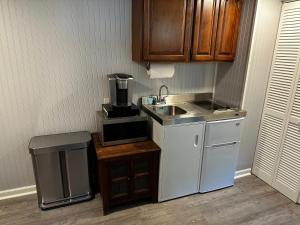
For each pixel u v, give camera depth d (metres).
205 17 2.16
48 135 2.25
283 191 2.45
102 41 2.23
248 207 2.26
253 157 2.80
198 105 2.64
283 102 2.32
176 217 2.09
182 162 2.23
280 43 2.30
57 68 2.15
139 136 2.23
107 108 2.20
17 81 2.05
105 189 2.00
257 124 2.63
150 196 2.25
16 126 2.16
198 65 2.74
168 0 1.99
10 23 1.90
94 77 2.31
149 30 2.01
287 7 2.20
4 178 2.25
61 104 2.26
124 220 2.04
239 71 2.43
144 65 2.48
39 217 2.04
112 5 2.17
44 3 1.95
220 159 2.39
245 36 2.30
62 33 2.07
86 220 2.02
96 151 2.02
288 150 2.33
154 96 2.59
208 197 2.40
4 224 1.95
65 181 2.16
